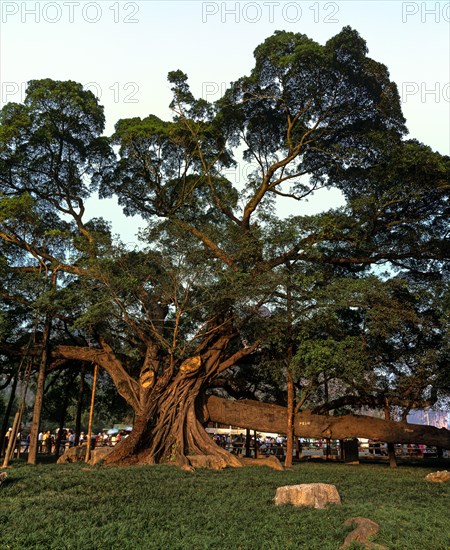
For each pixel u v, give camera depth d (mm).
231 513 10734
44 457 28125
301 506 11453
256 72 26594
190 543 8422
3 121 26125
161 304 24297
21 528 8945
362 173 26250
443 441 24297
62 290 23047
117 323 24844
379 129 26641
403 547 8367
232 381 29297
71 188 30031
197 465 20109
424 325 23125
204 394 25500
